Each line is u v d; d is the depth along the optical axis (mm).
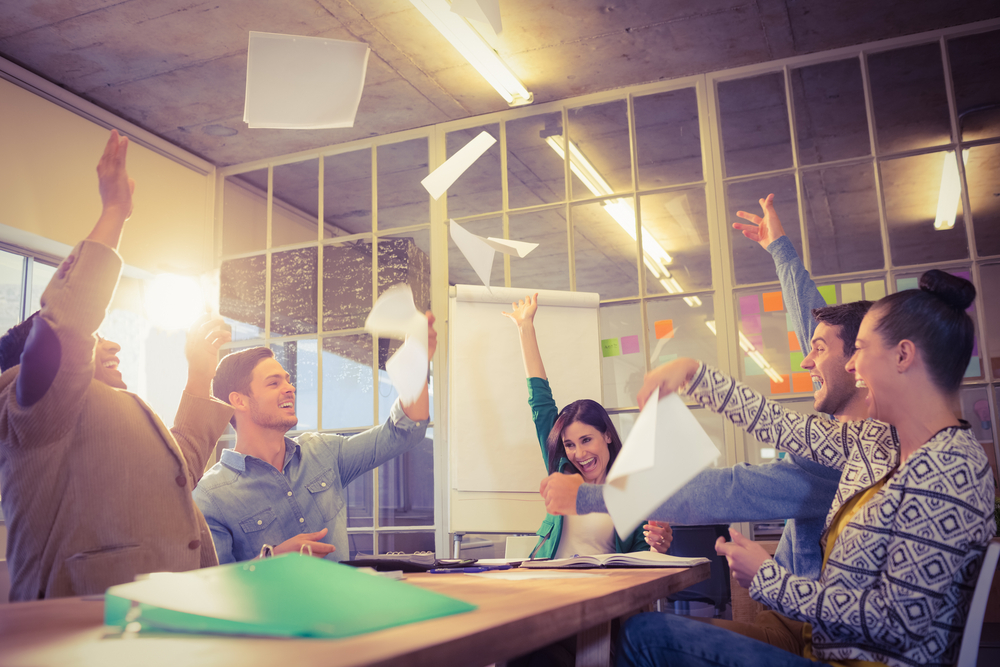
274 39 1716
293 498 2131
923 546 1000
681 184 3605
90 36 3289
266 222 4426
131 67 3521
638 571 1447
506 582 1190
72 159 3637
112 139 1475
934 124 3287
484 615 740
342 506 2227
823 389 1684
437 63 3525
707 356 3420
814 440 1382
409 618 687
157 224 4098
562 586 1100
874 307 1221
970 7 3150
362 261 4160
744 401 1419
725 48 3428
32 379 1274
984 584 974
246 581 737
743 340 3377
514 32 3270
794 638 1476
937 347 1134
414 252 4082
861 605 1019
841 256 3322
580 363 3125
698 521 1666
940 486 1022
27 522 1360
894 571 1013
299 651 542
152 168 4102
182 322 4188
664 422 997
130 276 4082
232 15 3172
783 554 1701
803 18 3209
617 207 3717
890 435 1260
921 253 3201
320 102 1765
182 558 1503
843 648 1072
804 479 1619
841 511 1221
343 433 4020
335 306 4164
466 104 3889
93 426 1456
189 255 4297
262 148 4336
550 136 3877
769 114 3549
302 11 3150
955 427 1093
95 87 3674
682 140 3660
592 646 1267
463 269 4035
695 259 3543
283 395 2178
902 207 3271
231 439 4262
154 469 1521
